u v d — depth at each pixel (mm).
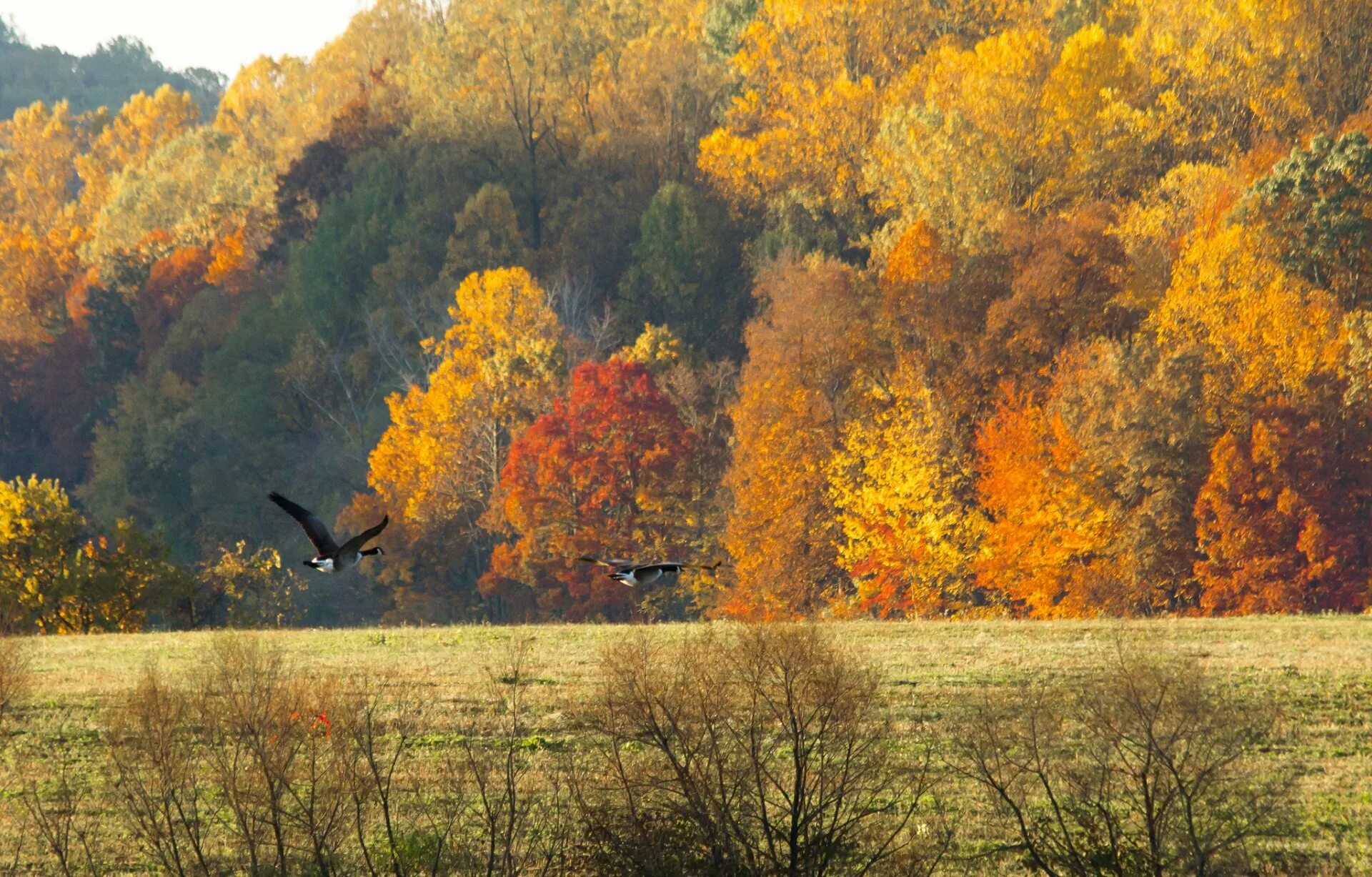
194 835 64188
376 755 79688
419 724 88938
